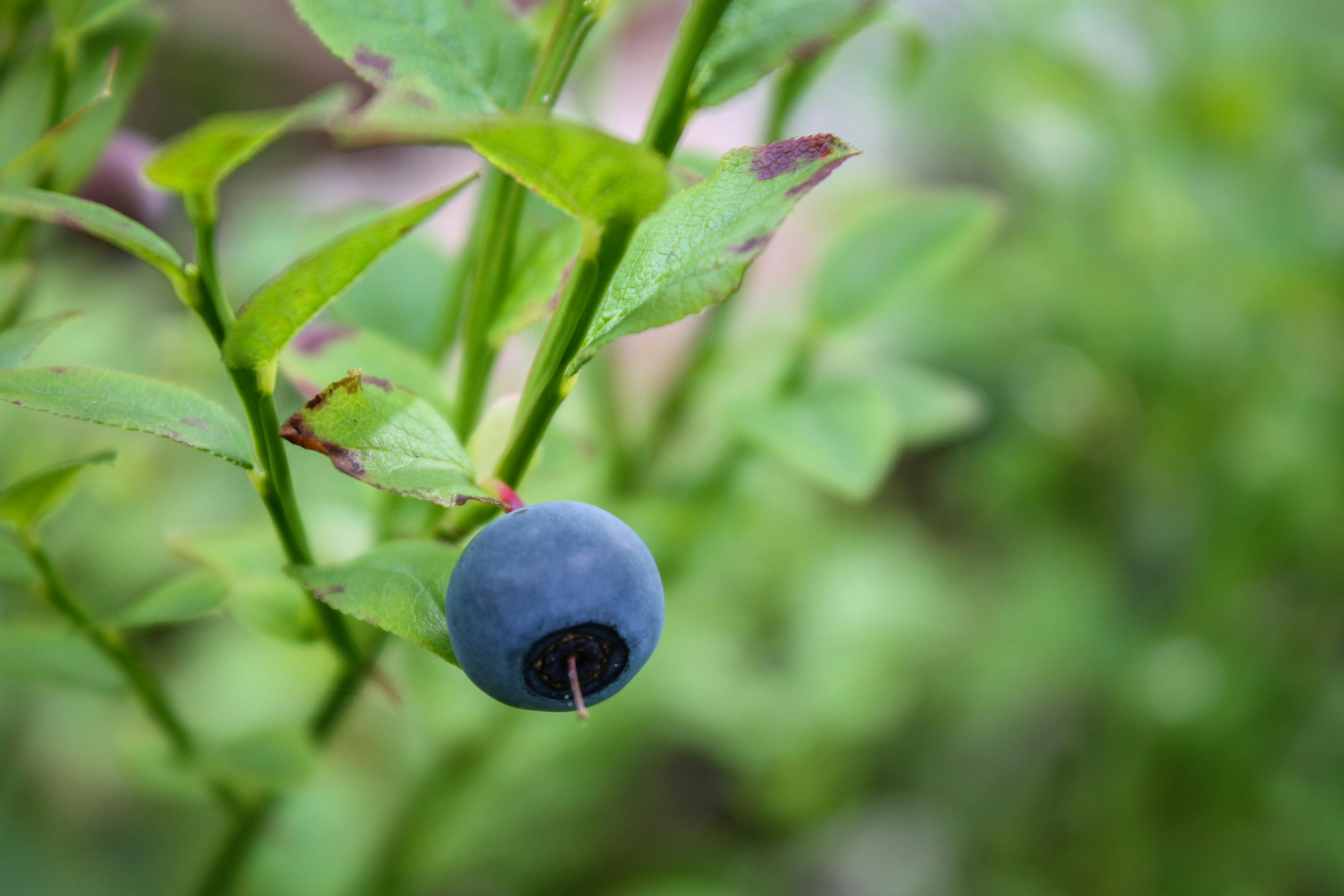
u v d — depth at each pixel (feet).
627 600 0.36
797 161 0.36
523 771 0.68
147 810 0.74
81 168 0.44
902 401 0.62
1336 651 0.87
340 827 0.65
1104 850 0.86
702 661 0.86
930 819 0.97
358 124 0.32
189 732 0.45
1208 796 0.83
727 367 0.59
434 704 0.59
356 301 0.46
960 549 1.17
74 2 0.42
